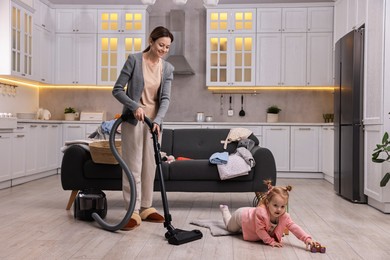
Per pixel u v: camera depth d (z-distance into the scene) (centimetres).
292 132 660
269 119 703
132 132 322
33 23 626
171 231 279
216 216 365
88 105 732
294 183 603
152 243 275
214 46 691
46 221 337
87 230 308
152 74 330
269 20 682
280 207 265
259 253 256
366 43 430
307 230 317
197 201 446
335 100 517
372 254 256
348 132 457
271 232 282
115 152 310
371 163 414
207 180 392
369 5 424
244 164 386
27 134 572
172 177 391
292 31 680
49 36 686
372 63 412
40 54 655
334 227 328
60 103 734
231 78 688
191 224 333
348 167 455
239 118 720
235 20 687
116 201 434
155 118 315
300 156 661
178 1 608
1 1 553
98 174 384
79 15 699
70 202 388
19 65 584
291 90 714
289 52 681
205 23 724
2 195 466
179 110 727
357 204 434
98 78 700
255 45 684
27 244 270
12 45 563
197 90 725
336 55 518
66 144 402
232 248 266
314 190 536
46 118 681
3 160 509
